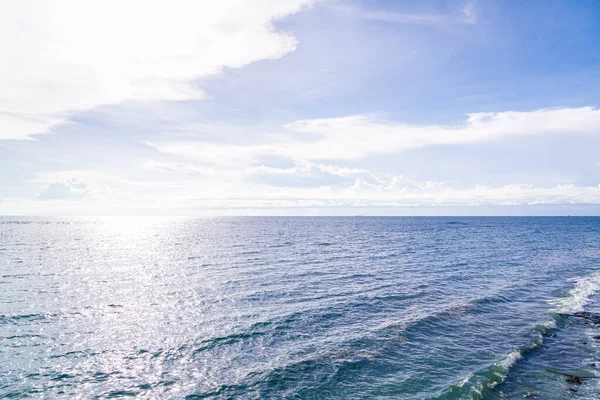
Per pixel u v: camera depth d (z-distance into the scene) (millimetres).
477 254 53719
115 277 34438
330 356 16125
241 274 35312
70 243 73312
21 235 97938
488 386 13422
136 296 26766
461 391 12969
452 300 25906
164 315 22094
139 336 18578
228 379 14055
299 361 15602
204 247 62219
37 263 43781
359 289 28953
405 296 26891
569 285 31984
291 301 25234
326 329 19625
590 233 110500
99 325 20250
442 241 76812
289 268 38875
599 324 20859
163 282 31797
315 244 66938
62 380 13945
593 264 44750
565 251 59250
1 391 13016
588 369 15008
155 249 59812
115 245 68562
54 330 19406
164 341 17891
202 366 15211
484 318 21859
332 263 42562
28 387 13352
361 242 72062
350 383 13711
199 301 25297
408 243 70750
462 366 15172
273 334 18844
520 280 34031
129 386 13555
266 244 67000
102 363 15469
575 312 23422
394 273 36469
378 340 18031
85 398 12695
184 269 38531
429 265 42219
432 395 12750
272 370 14766
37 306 24000
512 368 15086
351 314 22281
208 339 18141
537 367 15211
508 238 87625
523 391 13148
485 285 31438
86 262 44781
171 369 14945
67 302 25125
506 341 18125
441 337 18578
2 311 22703
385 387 13398
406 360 15781
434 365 15289
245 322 20703
